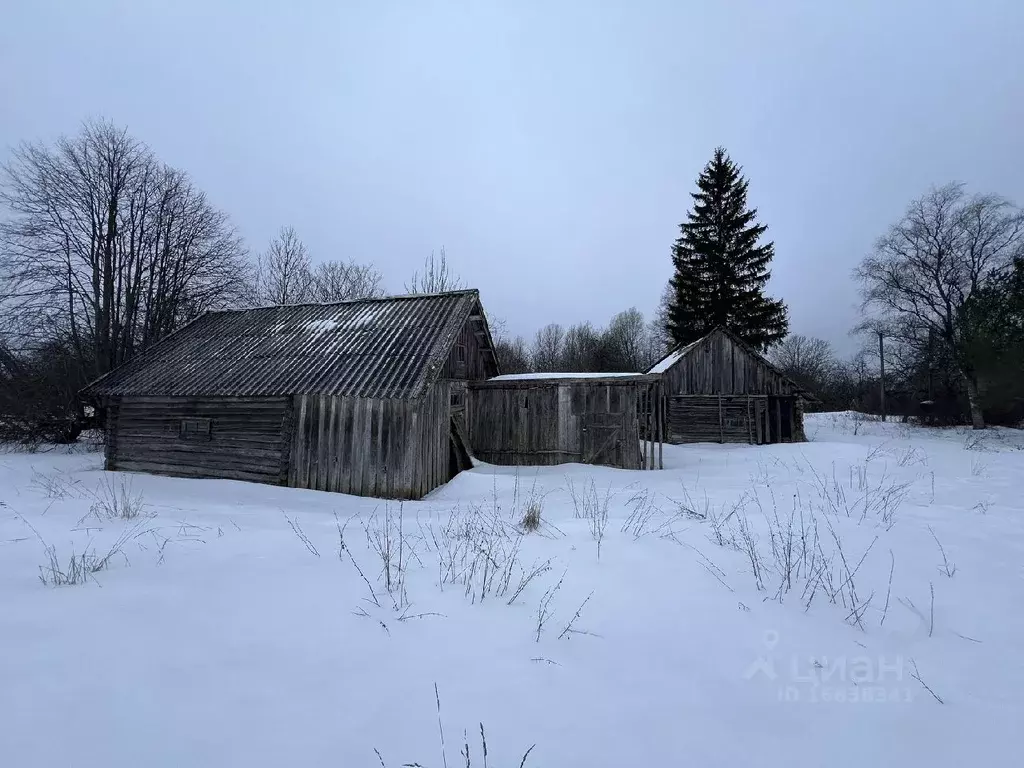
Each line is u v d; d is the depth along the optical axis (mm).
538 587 5070
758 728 3012
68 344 21453
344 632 3986
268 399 13023
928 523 7668
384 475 11742
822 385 60156
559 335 63281
